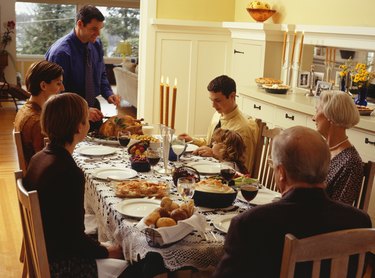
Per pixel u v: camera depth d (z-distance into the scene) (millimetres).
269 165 2873
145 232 1746
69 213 1883
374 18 3990
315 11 4668
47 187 1868
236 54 5617
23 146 2840
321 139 1502
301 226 1453
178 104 5957
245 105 4980
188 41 5820
